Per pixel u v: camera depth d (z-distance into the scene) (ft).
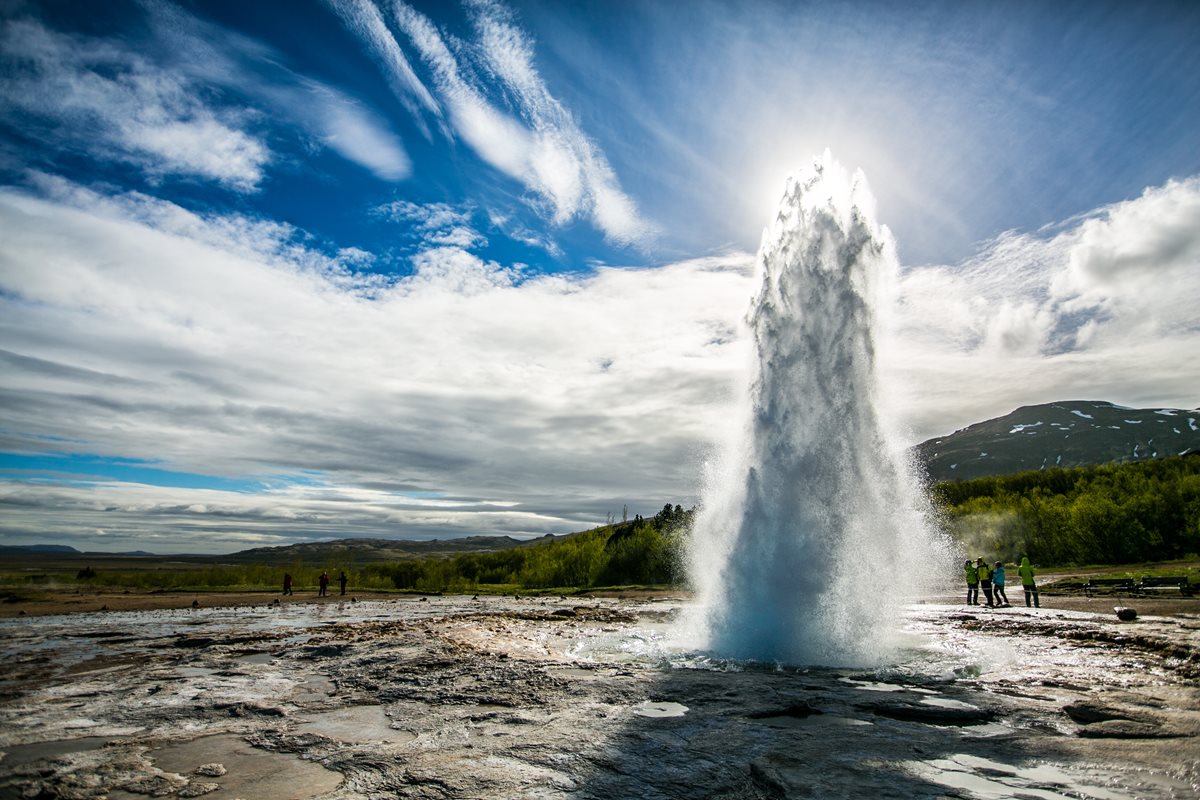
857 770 19.25
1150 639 42.09
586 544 234.58
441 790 18.40
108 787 19.17
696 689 31.32
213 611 96.63
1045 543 204.13
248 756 22.06
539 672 35.86
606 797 17.72
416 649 44.96
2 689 34.19
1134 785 17.63
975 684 32.50
